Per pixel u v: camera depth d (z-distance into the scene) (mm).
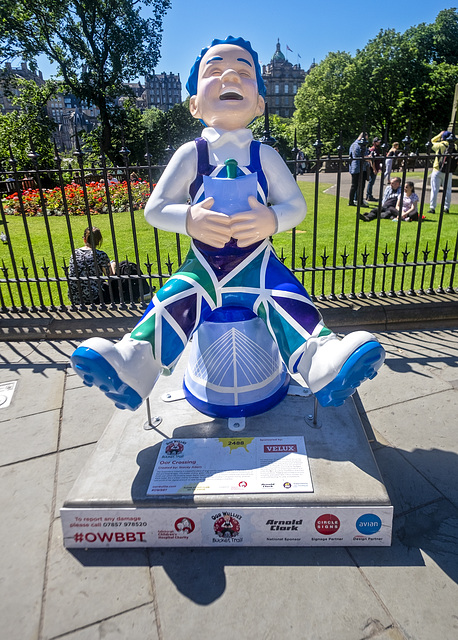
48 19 23031
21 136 20188
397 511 2109
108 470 2080
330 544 1930
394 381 3223
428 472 2338
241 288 2234
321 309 4176
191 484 1957
